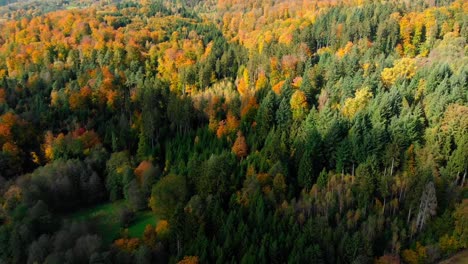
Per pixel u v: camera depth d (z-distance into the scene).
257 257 67.69
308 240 70.81
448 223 71.69
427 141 88.19
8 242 75.62
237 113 119.31
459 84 99.19
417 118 93.00
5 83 140.75
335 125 94.25
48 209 89.94
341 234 71.44
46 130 117.38
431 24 147.50
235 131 111.56
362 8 171.62
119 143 114.06
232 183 89.06
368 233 70.12
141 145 110.75
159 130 118.12
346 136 95.81
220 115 119.12
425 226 73.62
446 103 92.94
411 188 78.44
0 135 108.19
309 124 102.12
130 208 95.56
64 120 122.69
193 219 76.00
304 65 137.12
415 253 69.56
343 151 90.62
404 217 77.25
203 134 114.06
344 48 145.75
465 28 141.62
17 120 113.75
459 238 69.81
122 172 100.81
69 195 96.62
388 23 149.62
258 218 75.50
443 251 70.50
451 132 87.44
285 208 77.81
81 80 141.00
